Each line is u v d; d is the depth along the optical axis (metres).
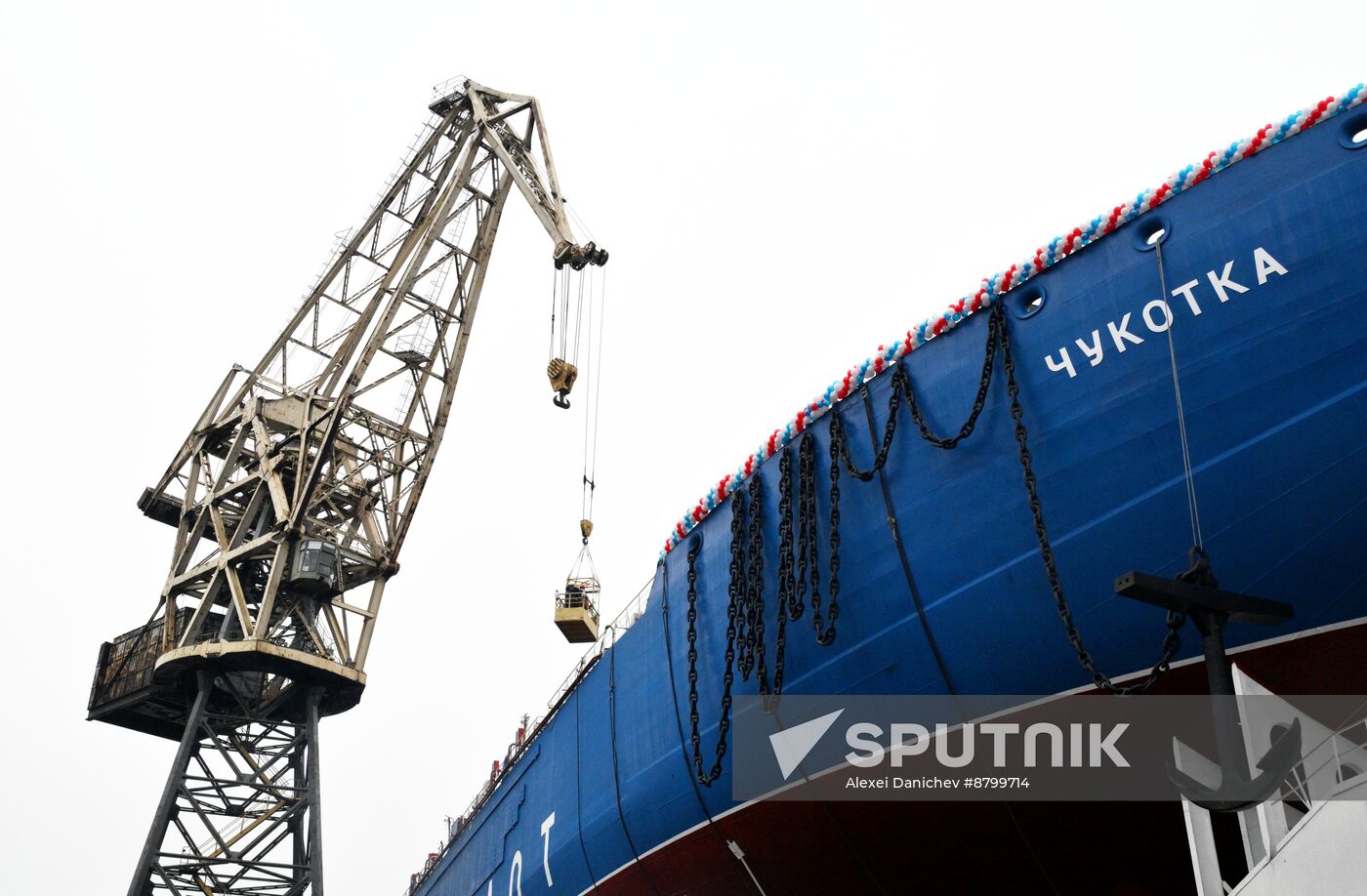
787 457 23.41
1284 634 17.59
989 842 21.95
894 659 21.28
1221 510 17.62
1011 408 19.73
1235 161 18.28
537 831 35.84
